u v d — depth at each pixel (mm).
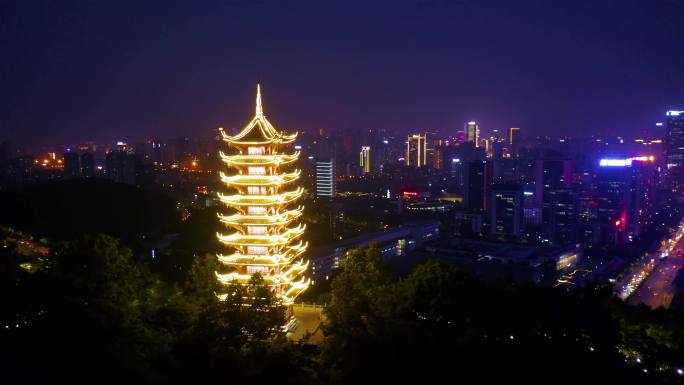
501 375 54094
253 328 63844
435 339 57719
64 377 54500
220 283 81688
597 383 58062
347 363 52844
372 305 70562
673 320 78312
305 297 128125
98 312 62156
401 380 50375
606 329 66438
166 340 62500
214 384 50219
